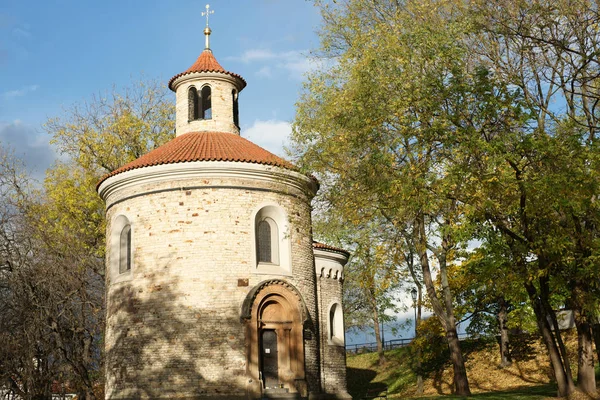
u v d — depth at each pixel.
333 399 34.41
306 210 32.34
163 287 28.97
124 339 29.33
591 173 22.44
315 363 30.59
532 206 22.84
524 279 24.41
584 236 23.41
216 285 28.84
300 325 29.72
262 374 28.86
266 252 30.80
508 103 23.64
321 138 27.44
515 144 23.44
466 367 46.22
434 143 25.16
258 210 30.31
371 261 30.06
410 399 32.69
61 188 46.47
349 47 29.23
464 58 26.84
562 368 26.08
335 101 26.72
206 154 30.78
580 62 23.83
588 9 24.08
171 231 29.50
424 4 26.78
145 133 49.69
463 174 23.20
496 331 45.88
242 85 36.97
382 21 29.16
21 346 32.41
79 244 43.09
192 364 28.00
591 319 25.61
